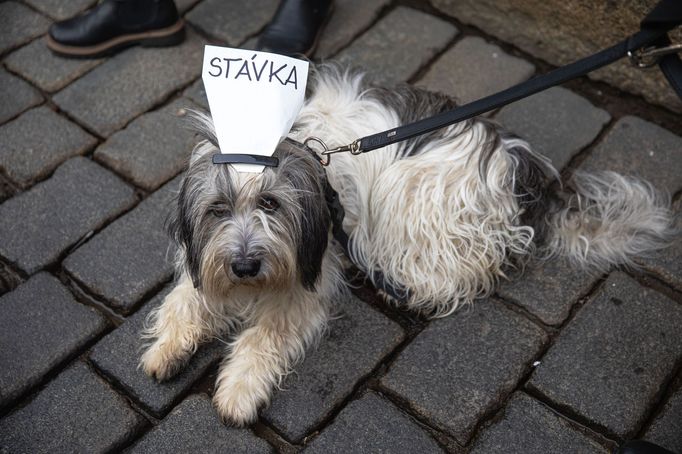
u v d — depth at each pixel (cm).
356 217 310
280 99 238
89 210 344
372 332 303
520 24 407
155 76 401
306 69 246
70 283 323
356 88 325
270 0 436
